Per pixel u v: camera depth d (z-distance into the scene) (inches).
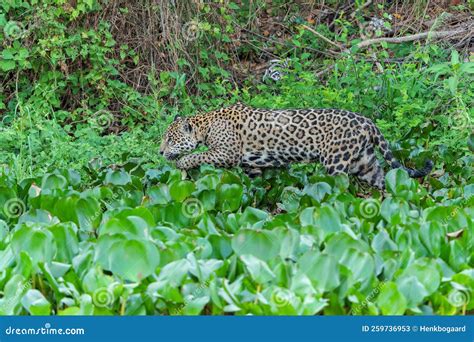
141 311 285.6
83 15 693.3
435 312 291.1
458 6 772.0
